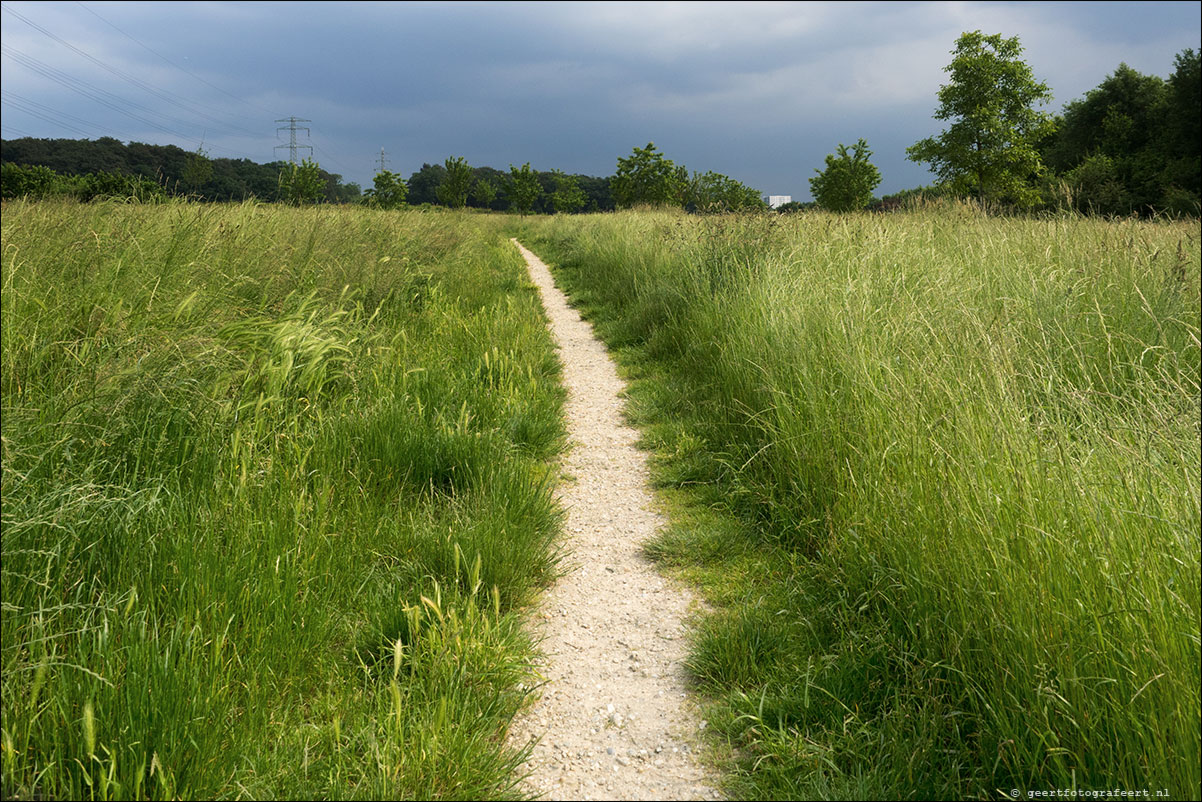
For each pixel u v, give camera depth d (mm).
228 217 7211
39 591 2496
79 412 3230
